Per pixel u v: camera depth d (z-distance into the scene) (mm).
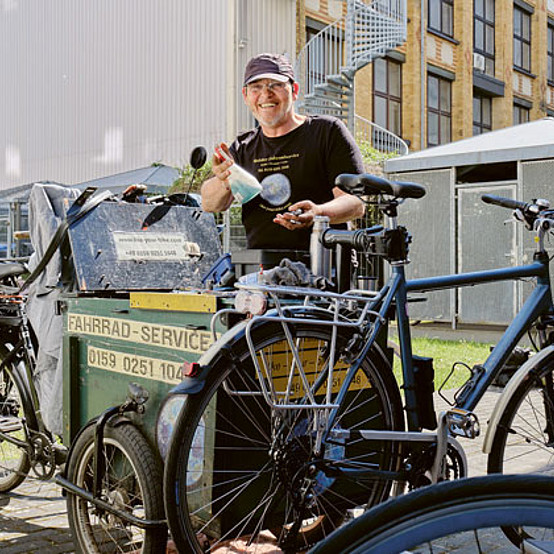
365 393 2689
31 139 20000
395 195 2543
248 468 2430
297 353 2312
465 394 2746
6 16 20688
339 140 3055
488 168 13234
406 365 2605
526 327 2922
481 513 1231
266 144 3217
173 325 2574
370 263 2875
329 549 1232
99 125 18125
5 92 20641
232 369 2270
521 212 3105
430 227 12492
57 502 3740
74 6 18703
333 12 18125
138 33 17203
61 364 3291
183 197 3766
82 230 3188
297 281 2508
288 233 3139
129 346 2764
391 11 16188
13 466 3762
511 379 2965
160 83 16734
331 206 2807
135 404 2594
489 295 11906
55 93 19328
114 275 3176
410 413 2605
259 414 2424
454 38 22250
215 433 2332
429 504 1237
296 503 2322
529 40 26344
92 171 18359
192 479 2385
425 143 20953
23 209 16141
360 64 15945
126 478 2635
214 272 3146
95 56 18219
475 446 4656
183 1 16250
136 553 2541
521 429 2984
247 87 3150
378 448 2648
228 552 2658
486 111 24203
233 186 2980
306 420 2355
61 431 3330
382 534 1226
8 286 3725
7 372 3619
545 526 1230
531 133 11828
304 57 15930
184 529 2215
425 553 1254
